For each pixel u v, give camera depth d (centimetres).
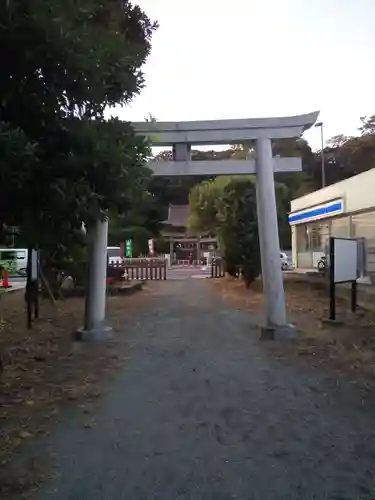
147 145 511
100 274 898
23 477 369
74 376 648
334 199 1973
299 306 1270
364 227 1672
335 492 345
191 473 374
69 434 452
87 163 439
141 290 1819
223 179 2327
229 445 425
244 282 1819
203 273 3016
